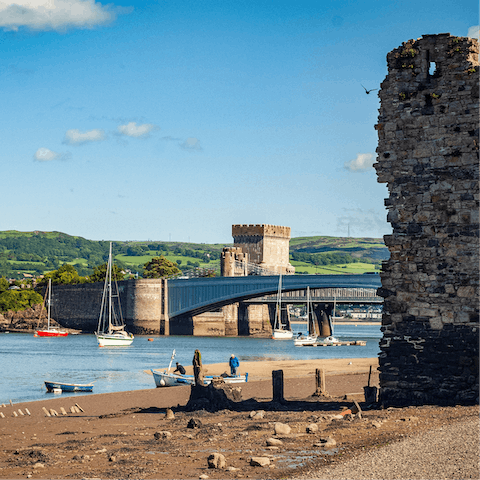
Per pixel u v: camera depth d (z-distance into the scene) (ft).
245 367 300.20
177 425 123.03
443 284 112.06
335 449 85.81
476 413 99.96
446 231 112.57
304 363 321.32
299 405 139.03
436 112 114.73
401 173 116.88
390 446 82.53
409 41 117.50
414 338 113.70
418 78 116.57
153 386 258.16
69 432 124.06
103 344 569.64
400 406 113.60
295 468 76.89
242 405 143.33
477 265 109.91
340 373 249.34
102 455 92.48
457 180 112.47
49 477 78.95
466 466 69.26
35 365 369.91
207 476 75.20
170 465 83.20
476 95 111.96
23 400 218.79
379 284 646.33
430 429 90.58
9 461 90.63
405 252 115.34
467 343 109.81
